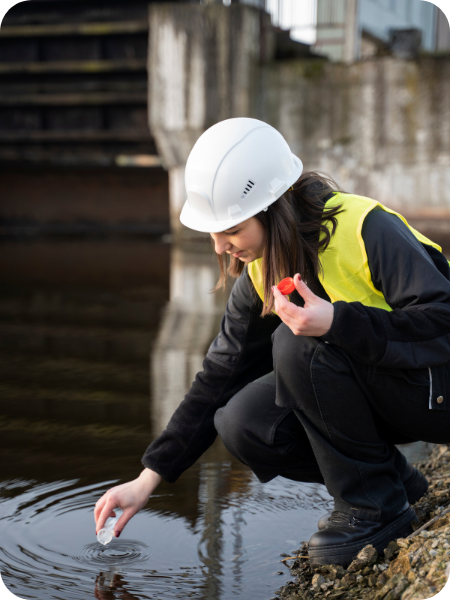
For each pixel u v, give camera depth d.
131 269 6.17
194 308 4.35
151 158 9.14
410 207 7.24
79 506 1.63
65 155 9.52
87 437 2.12
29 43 9.34
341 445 1.35
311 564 1.35
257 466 1.48
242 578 1.31
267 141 1.36
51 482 1.77
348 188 7.48
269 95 7.57
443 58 6.78
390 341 1.24
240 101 7.45
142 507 1.52
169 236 9.34
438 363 1.27
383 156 7.23
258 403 1.43
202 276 5.76
